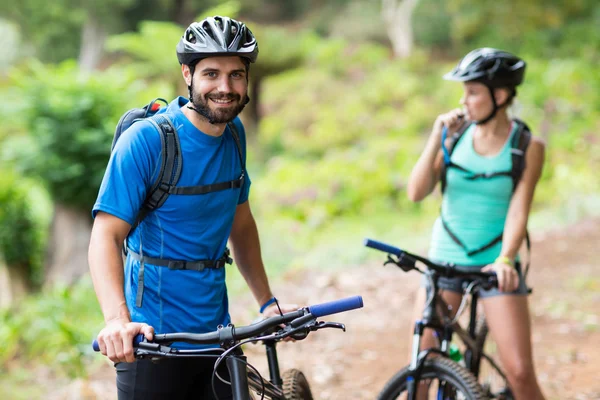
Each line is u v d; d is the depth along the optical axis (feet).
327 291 41.68
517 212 17.99
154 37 86.89
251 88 111.55
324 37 178.40
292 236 63.41
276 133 105.81
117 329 11.24
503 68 17.62
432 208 72.84
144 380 13.08
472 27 144.87
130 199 12.52
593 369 28.19
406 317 36.32
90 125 51.93
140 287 12.91
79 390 28.53
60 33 168.45
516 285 17.29
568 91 92.38
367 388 27.48
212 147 13.01
